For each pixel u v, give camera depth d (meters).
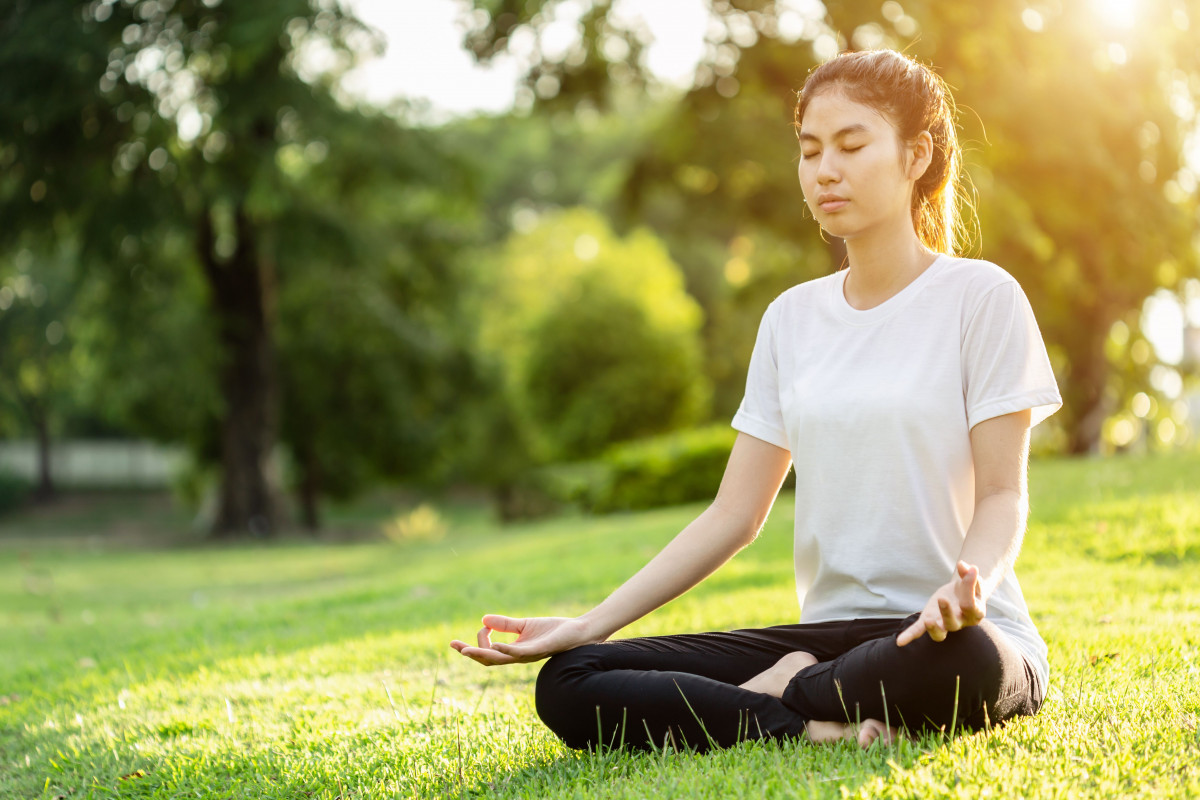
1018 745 1.80
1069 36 12.26
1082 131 12.09
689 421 22.86
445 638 4.18
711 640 2.06
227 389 18.56
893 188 1.90
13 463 36.19
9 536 24.59
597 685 1.95
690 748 1.92
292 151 15.88
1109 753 1.78
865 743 1.76
